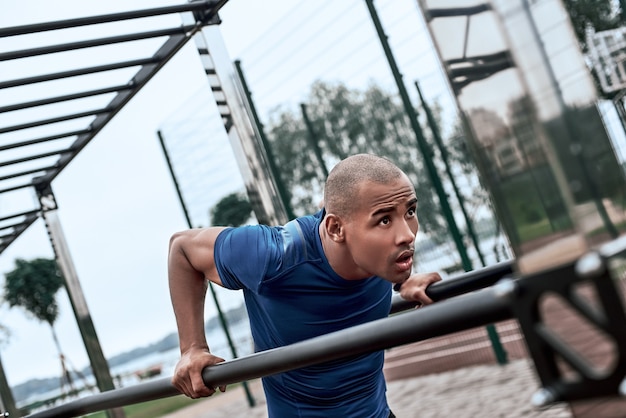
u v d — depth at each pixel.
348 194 1.54
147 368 13.22
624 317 0.69
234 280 1.78
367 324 1.04
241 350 8.98
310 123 7.23
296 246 1.72
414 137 6.63
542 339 0.75
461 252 6.34
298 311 1.79
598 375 0.71
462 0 0.88
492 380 6.15
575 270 0.72
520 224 0.86
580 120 0.87
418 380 7.47
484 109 0.88
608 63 4.68
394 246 1.53
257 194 2.36
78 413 2.08
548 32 0.87
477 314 0.87
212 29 2.34
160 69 2.49
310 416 1.99
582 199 0.83
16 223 3.57
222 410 10.36
